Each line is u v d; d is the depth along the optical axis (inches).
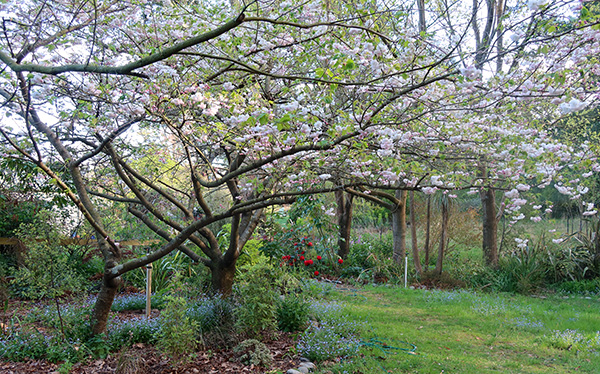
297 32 166.1
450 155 193.9
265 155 160.6
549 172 166.9
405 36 136.0
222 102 147.6
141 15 171.9
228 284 241.6
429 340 213.0
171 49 102.6
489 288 390.6
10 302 243.3
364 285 389.7
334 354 180.2
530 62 148.6
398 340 211.5
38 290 247.6
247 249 312.8
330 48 140.0
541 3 96.7
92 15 152.2
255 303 192.9
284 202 171.8
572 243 436.1
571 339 213.0
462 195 472.1
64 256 189.9
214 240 242.8
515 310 288.7
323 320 227.9
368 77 151.2
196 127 161.5
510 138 153.9
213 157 247.9
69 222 306.7
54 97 146.6
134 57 163.0
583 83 157.3
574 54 126.4
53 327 182.7
